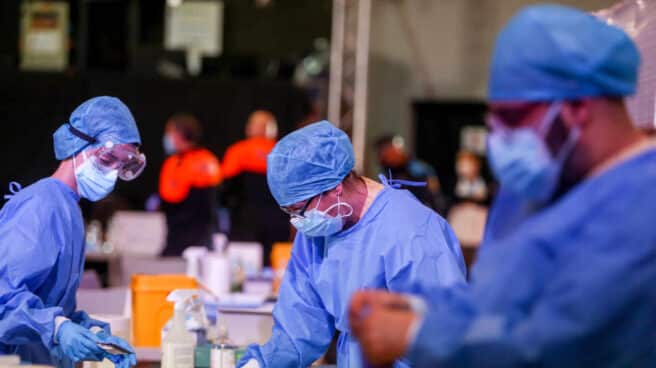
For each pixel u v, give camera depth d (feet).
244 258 25.38
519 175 6.86
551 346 6.22
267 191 35.78
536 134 6.73
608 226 6.35
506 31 6.94
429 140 52.85
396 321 6.61
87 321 12.87
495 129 6.95
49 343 11.43
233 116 47.37
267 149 36.29
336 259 11.89
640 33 10.63
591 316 6.18
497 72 6.89
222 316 14.76
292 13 52.80
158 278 15.60
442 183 52.44
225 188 35.70
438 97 51.93
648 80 10.41
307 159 11.57
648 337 6.32
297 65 49.47
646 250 6.20
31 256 11.58
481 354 6.35
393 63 52.37
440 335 6.46
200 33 51.19
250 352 12.39
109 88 46.88
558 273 6.44
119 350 11.41
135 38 49.96
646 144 6.81
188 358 13.04
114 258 29.25
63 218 12.09
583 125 6.68
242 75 49.11
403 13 52.29
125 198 46.29
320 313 12.34
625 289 6.16
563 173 6.82
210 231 32.86
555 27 6.70
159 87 47.21
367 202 11.95
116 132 12.42
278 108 47.34
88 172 12.41
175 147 33.19
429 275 11.30
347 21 43.42
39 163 45.14
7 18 50.24
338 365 11.94
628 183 6.45
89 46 49.65
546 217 6.70
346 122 43.29
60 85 46.39
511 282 6.55
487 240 7.56
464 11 51.55
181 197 32.63
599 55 6.61
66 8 48.37
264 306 16.15
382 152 31.12
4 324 11.39
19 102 46.24
